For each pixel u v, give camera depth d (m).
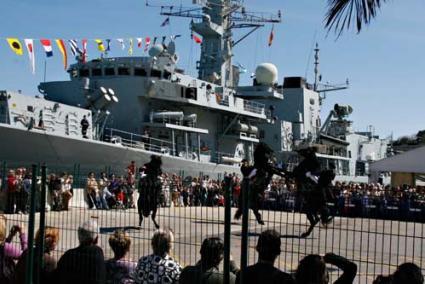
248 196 6.58
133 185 24.72
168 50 37.09
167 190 17.75
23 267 8.09
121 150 30.61
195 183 23.56
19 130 25.67
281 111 52.00
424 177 43.72
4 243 8.74
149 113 35.53
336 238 17.53
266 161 17.27
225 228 6.65
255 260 13.19
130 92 34.94
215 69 44.19
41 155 27.38
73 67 37.25
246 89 48.69
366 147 60.72
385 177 57.22
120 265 7.96
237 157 43.66
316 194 16.88
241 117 43.25
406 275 5.81
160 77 35.66
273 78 48.25
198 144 38.00
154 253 7.51
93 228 7.89
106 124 35.12
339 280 6.57
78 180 21.20
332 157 51.28
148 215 15.31
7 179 19.70
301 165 17.17
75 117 30.61
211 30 43.34
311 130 52.69
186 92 35.88
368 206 23.50
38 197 10.91
